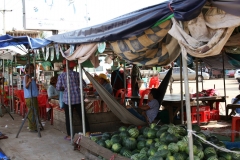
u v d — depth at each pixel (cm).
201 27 314
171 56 480
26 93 791
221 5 280
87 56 550
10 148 662
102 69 2209
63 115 798
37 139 737
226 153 429
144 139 491
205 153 423
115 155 457
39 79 1711
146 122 693
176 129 478
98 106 750
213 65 955
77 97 688
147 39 394
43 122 968
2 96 1174
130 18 394
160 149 421
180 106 805
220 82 2586
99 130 759
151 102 708
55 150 634
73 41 566
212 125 844
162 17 337
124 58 468
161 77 2258
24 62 1265
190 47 314
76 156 586
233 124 654
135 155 439
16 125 940
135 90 1051
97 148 505
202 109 852
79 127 730
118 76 983
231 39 483
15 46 835
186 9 301
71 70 695
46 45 661
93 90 943
